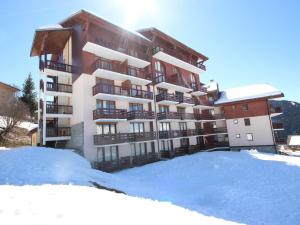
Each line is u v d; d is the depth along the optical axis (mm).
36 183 9570
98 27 24469
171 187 15328
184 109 34656
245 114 35594
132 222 5477
